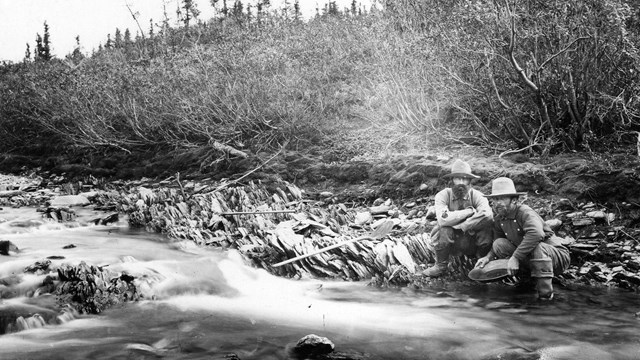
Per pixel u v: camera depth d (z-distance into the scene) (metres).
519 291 5.09
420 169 7.99
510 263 4.89
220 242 6.71
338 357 3.56
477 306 4.68
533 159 7.61
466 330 4.10
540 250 4.88
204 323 4.25
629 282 5.03
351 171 9.01
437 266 5.63
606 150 7.42
